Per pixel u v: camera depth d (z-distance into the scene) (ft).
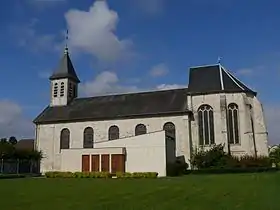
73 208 45.06
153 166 142.41
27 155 179.83
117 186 78.02
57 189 72.38
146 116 170.50
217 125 161.89
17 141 283.59
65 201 51.90
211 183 80.02
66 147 183.93
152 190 66.85
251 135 158.40
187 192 62.64
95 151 152.15
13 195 61.00
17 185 86.22
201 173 140.56
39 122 191.31
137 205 47.32
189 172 144.46
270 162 146.72
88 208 45.01
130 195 58.90
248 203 48.88
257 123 163.22
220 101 163.63
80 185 83.15
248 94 165.78
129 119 173.47
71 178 130.52
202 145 161.79
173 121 165.78
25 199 54.80
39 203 49.96
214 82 169.17
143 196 57.31
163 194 59.98
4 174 155.63
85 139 180.75
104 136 176.55
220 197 55.42
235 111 163.32
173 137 162.40
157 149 143.33
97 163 150.61
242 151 157.99
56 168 183.21
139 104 179.32
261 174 109.50
